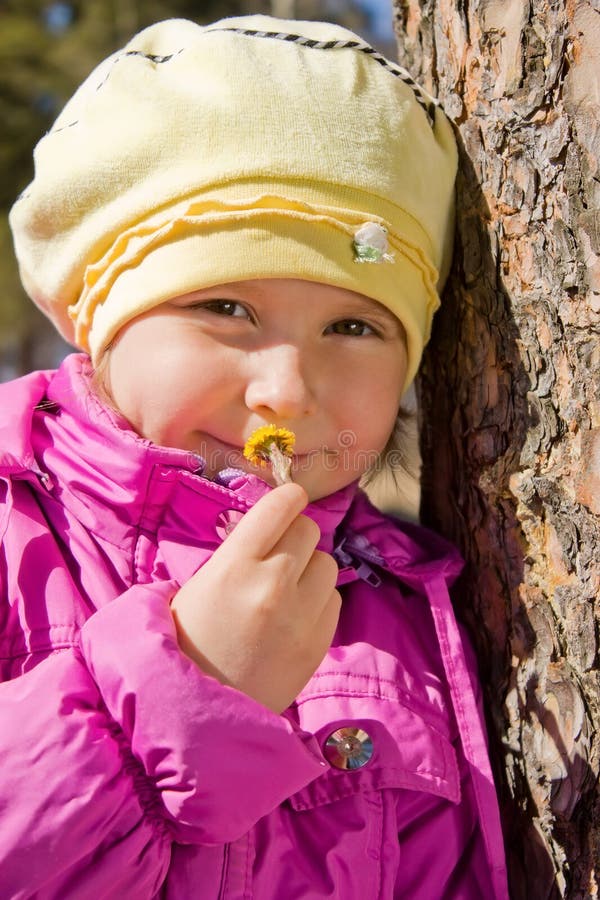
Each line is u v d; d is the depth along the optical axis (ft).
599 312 2.37
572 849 2.42
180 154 2.49
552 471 2.46
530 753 2.49
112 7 18.44
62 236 2.59
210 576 2.34
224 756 2.26
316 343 2.50
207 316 2.47
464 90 2.60
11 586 2.44
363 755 2.45
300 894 2.38
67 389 2.59
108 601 2.44
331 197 2.49
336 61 2.58
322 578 2.37
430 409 2.76
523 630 2.52
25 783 2.24
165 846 2.30
